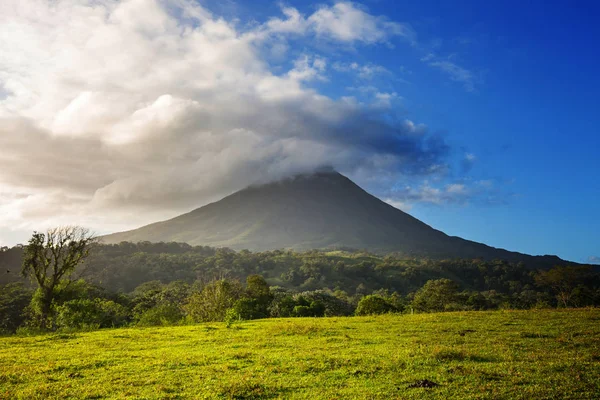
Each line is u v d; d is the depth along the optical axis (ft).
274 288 368.07
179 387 40.45
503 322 84.48
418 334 73.26
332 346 62.90
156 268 534.37
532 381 38.52
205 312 163.63
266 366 48.65
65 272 156.66
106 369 49.70
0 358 59.21
